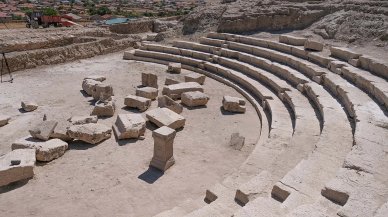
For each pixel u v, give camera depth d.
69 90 20.16
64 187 10.98
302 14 26.58
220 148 13.85
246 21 28.08
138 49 29.52
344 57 19.22
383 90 13.74
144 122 14.70
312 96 16.28
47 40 27.36
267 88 19.69
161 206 10.17
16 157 11.60
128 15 80.00
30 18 56.38
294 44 23.48
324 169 9.28
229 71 23.09
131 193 10.77
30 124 15.43
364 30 22.64
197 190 11.02
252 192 8.72
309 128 13.17
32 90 20.03
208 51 26.81
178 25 32.78
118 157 12.88
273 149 12.25
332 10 26.08
